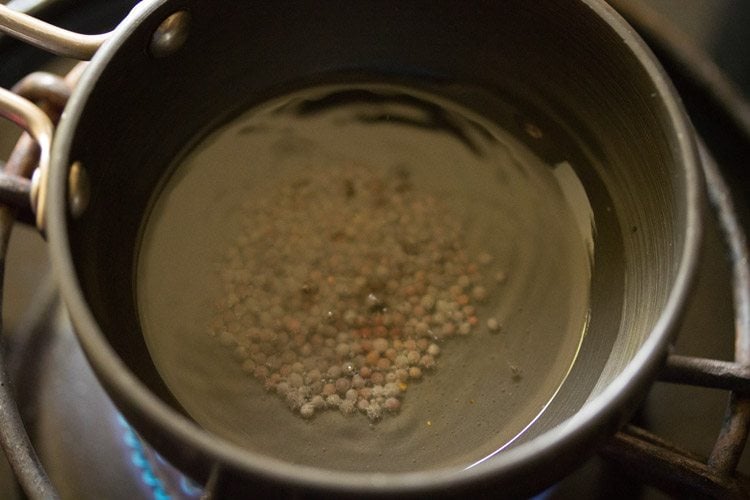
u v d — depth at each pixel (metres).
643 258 0.21
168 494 0.22
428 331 0.22
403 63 0.24
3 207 0.22
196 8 0.21
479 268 0.23
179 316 0.22
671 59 0.26
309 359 0.22
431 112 0.24
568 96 0.23
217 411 0.21
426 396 0.21
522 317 0.22
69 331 0.24
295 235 0.23
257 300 0.22
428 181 0.24
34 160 0.22
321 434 0.21
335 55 0.24
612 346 0.21
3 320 0.24
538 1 0.21
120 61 0.20
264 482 0.16
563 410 0.21
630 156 0.22
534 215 0.23
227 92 0.23
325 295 0.22
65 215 0.18
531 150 0.24
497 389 0.21
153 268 0.22
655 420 0.23
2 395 0.21
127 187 0.22
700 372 0.21
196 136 0.23
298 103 0.24
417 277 0.22
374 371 0.21
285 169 0.24
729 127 0.26
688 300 0.18
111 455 0.23
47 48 0.20
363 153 0.24
